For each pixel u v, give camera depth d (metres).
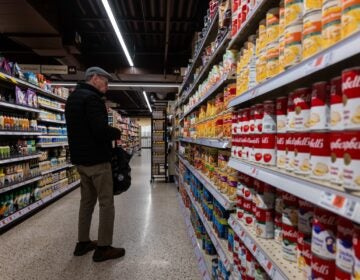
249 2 1.36
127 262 2.66
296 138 0.90
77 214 4.27
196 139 2.99
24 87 4.40
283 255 1.04
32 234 3.40
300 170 0.87
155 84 9.76
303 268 0.90
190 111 3.73
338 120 0.69
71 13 6.26
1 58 3.62
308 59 0.76
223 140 1.81
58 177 5.58
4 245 3.06
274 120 1.12
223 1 1.91
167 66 9.20
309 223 0.90
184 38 7.90
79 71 8.80
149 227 3.67
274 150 1.12
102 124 2.55
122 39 6.09
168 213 4.36
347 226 0.68
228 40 1.77
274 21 1.05
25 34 6.23
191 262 2.66
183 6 5.67
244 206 1.45
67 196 5.64
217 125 1.99
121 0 5.46
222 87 2.00
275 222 1.20
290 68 0.86
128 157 2.98
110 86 9.93
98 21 6.64
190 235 3.20
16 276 2.39
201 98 2.71
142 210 4.55
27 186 4.29
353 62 0.83
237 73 1.53
